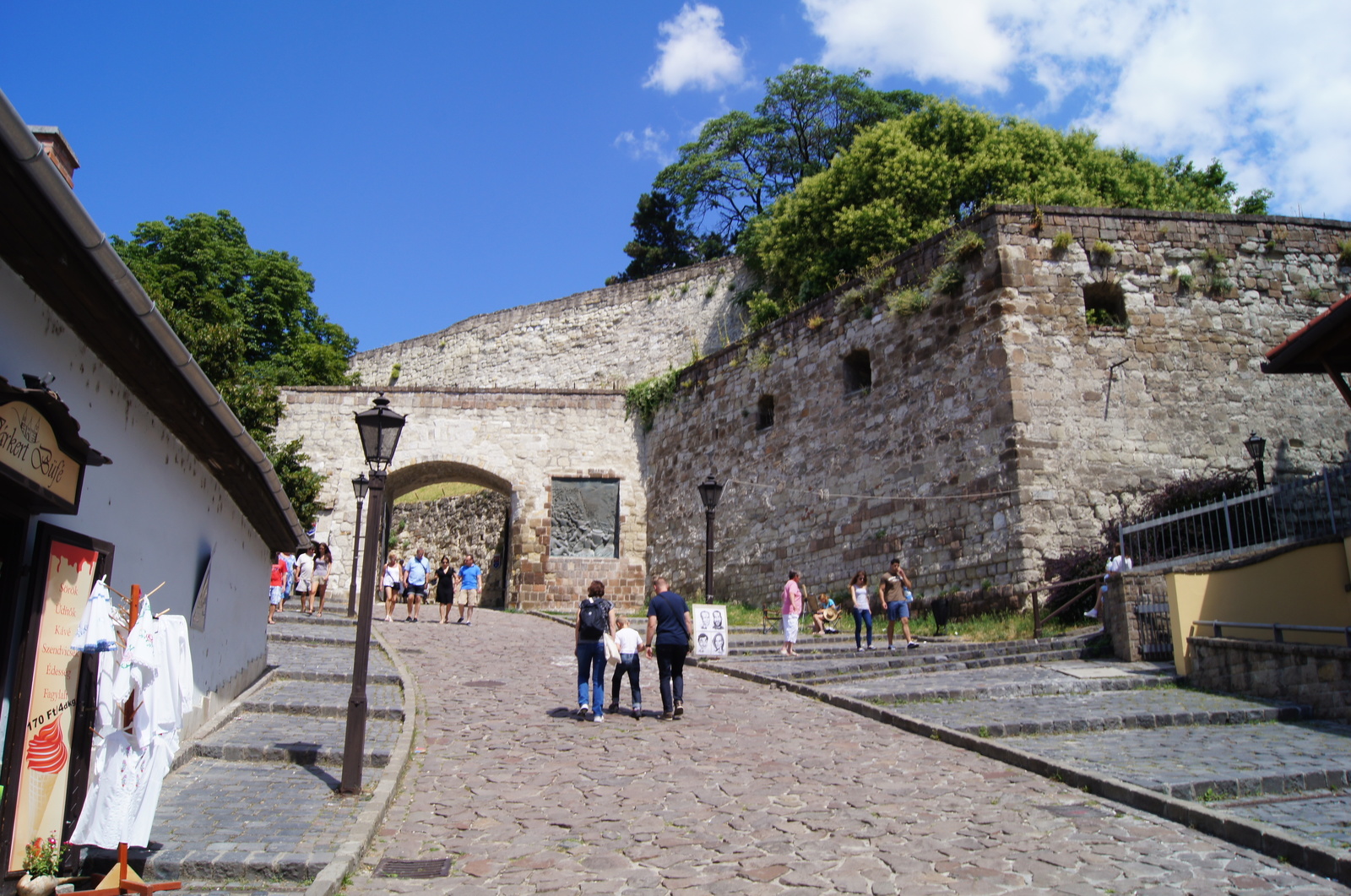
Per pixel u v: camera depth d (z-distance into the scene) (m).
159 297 23.33
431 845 6.37
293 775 7.92
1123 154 31.00
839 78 45.66
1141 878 5.49
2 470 4.80
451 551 35.41
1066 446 17.31
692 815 6.94
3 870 5.04
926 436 19.03
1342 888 5.30
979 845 6.12
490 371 41.88
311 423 28.55
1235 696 10.73
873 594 19.62
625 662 10.63
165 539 7.86
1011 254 18.12
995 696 11.10
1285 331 18.81
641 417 29.12
